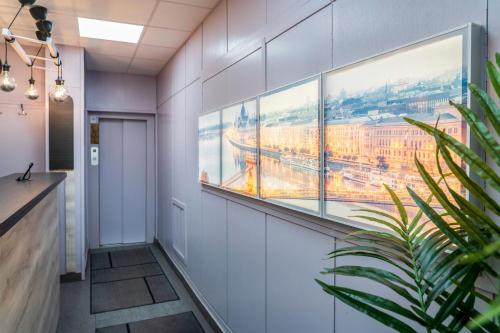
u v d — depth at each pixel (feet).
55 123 13.87
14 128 14.30
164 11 10.62
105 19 11.21
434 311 3.71
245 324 8.40
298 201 6.00
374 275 3.01
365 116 4.53
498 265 3.08
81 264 14.30
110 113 18.86
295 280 6.34
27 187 7.11
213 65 10.40
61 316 11.16
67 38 13.12
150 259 17.17
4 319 4.38
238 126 8.43
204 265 11.39
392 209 4.10
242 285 8.55
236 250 8.90
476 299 3.31
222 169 9.47
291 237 6.47
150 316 11.27
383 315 2.71
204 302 11.37
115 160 19.38
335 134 5.09
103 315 11.29
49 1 9.87
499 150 2.16
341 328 5.16
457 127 3.38
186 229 13.52
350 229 4.90
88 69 17.85
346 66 4.87
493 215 3.20
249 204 8.11
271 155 6.88
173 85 15.55
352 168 4.75
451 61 3.46
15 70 14.17
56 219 9.76
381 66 4.29
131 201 19.77
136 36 12.93
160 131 18.51
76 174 14.17
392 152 4.10
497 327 2.31
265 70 7.34
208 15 10.89
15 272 4.99
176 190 15.17
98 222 18.99
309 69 5.90
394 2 4.25
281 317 6.82
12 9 10.45
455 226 3.12
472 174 3.28
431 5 3.79
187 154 13.39
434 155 3.59
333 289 2.96
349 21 4.99
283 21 6.65
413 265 2.98
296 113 6.04
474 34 3.30
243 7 8.42
